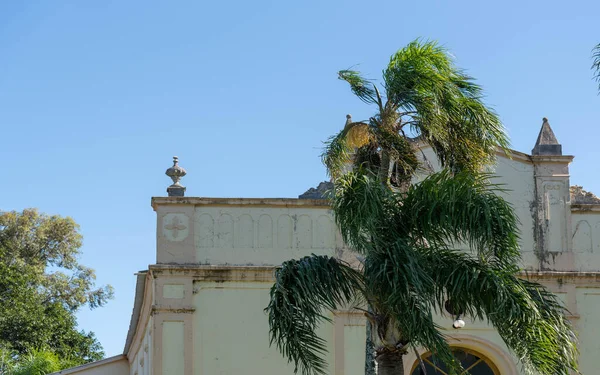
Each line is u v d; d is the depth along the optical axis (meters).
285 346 13.13
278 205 19.98
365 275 13.19
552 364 13.16
